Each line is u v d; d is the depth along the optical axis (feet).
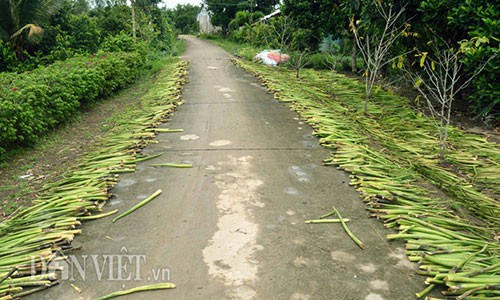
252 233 11.30
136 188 14.35
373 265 9.87
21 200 13.69
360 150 17.65
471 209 12.71
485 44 21.68
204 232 11.35
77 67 27.99
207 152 18.21
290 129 22.24
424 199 13.07
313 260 10.05
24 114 17.69
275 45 70.49
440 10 25.22
